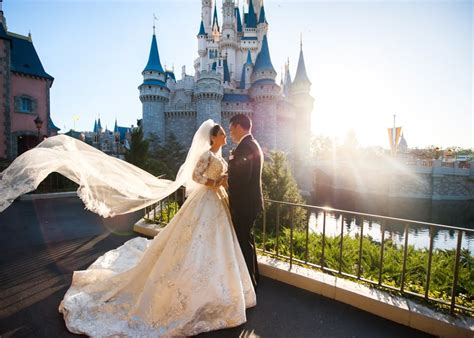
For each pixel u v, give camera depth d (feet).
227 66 182.19
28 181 6.90
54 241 15.52
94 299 7.79
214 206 8.22
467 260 12.54
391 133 117.91
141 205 9.74
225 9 199.41
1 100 70.85
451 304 7.62
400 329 7.64
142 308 7.08
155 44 142.41
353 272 11.16
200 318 7.18
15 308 8.28
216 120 135.74
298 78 160.25
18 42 84.02
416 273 10.98
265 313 8.27
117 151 87.40
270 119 138.00
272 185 21.72
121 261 10.68
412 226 64.49
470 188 104.17
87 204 8.41
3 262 12.20
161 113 140.67
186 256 7.48
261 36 203.10
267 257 11.80
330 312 8.41
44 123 83.41
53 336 6.89
